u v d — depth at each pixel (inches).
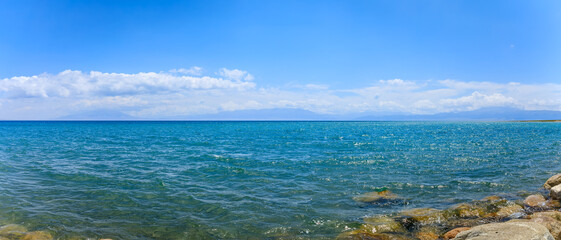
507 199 555.8
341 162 962.1
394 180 711.1
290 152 1234.0
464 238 324.2
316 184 671.8
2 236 377.1
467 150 1286.9
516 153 1184.2
